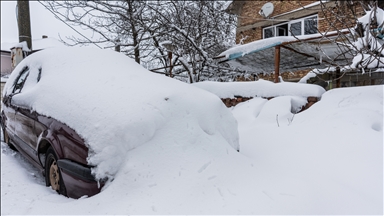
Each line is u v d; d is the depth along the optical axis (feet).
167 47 23.11
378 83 21.33
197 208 6.93
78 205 7.73
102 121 8.45
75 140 8.70
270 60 25.43
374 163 9.64
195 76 24.11
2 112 17.75
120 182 7.76
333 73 22.58
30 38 26.03
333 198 7.34
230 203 7.06
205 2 24.91
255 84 18.42
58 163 9.27
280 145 12.40
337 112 13.21
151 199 7.22
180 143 8.51
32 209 8.37
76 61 11.87
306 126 13.23
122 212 6.91
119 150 8.11
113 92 9.30
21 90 14.01
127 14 22.77
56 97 10.31
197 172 7.95
